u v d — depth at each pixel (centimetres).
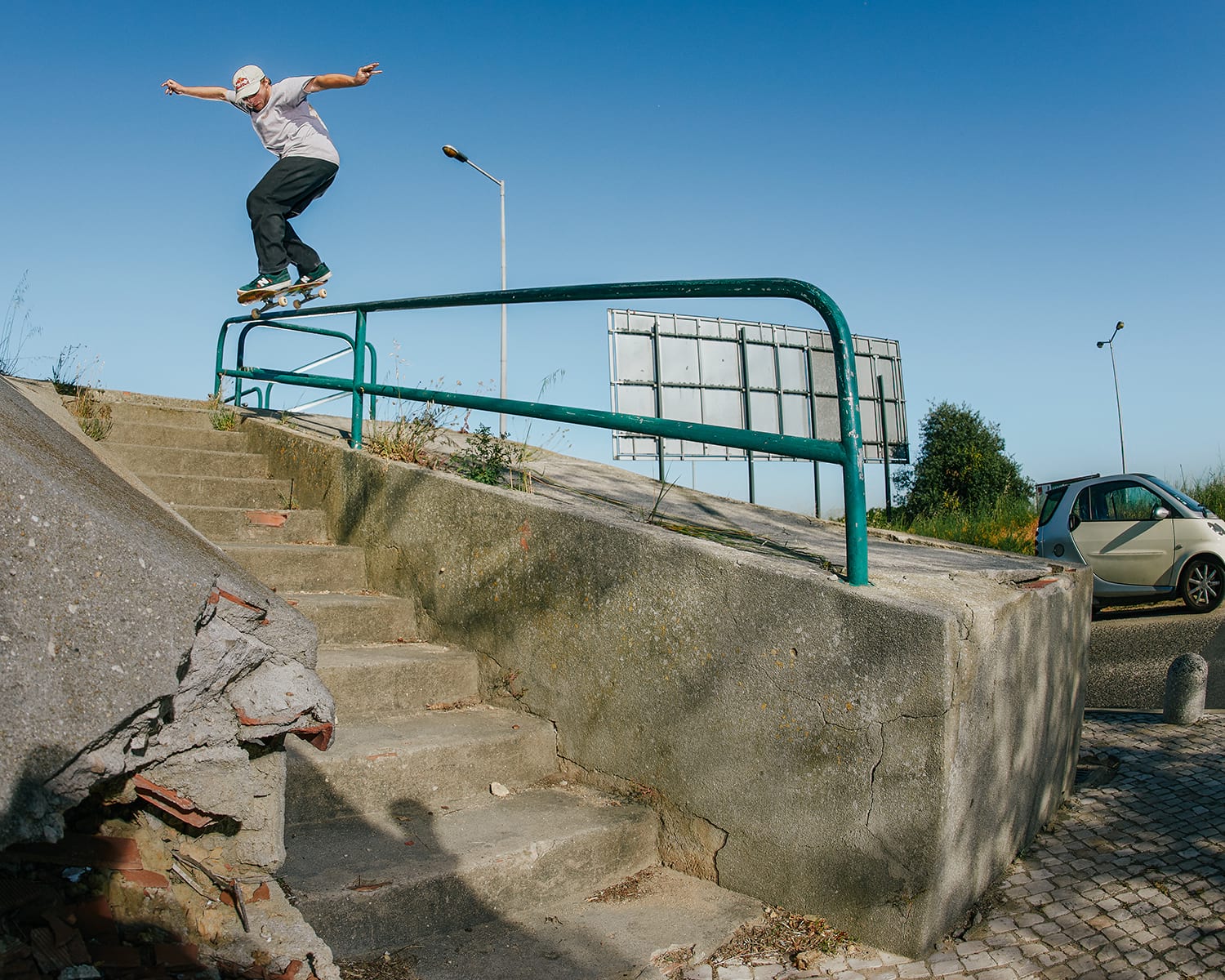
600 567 368
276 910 189
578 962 265
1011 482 2359
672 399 1370
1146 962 281
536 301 427
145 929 171
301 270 673
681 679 338
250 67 630
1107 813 425
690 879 329
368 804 320
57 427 295
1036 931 299
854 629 292
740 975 267
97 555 157
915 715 277
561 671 381
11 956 151
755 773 314
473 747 348
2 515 148
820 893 297
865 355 1616
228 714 185
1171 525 1001
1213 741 565
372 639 447
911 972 270
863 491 308
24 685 148
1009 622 333
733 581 324
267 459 632
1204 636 898
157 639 162
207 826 192
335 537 541
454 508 442
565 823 322
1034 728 375
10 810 144
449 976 252
